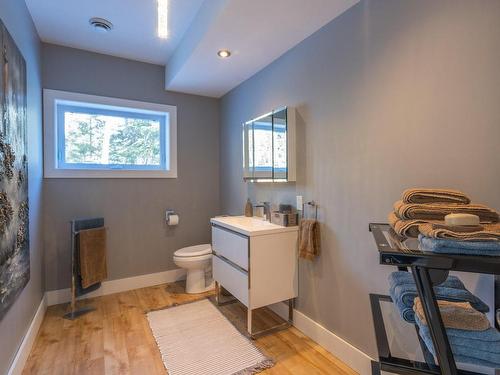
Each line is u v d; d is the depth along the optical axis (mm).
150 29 2379
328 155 1907
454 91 1237
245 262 2070
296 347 1958
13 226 1524
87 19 2217
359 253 1697
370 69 1604
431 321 731
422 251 761
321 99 1953
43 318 2346
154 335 2092
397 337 978
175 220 3141
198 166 3406
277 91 2400
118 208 2953
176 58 2738
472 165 1184
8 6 1538
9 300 1450
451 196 918
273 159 2359
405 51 1426
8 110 1451
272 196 2533
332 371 1714
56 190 2645
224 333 2123
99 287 2820
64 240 2684
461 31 1210
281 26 1911
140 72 3023
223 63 2494
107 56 2846
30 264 1978
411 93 1402
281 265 2139
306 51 2076
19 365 1624
